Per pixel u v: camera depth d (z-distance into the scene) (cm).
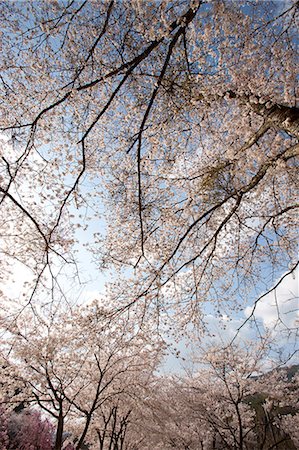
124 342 894
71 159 489
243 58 446
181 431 1499
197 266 638
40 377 954
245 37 433
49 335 777
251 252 654
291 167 459
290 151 412
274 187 583
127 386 1166
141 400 1206
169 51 360
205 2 366
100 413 1420
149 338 613
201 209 609
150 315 592
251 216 580
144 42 444
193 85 470
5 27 456
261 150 465
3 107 477
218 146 589
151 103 388
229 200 589
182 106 479
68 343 653
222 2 398
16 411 2064
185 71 449
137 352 1078
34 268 545
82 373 1101
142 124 402
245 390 1391
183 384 1507
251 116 502
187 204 588
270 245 636
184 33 391
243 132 511
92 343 632
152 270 573
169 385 1496
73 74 480
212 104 515
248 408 1454
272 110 434
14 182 461
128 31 436
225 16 412
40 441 2123
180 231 621
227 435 1429
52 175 498
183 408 1423
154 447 1595
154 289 566
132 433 1692
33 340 871
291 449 1466
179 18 352
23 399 942
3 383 938
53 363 959
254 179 490
